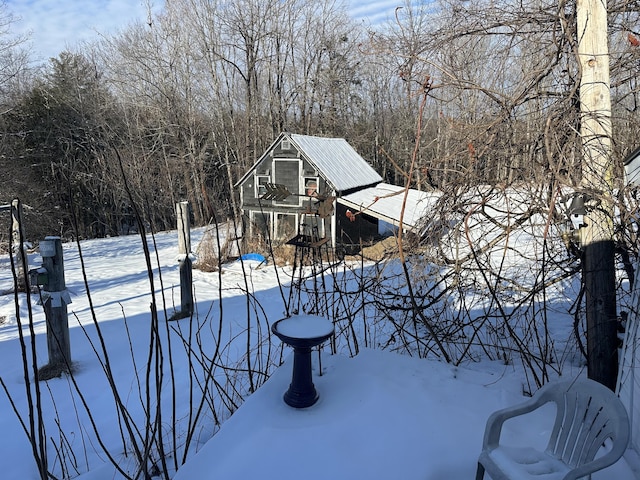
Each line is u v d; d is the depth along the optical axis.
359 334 6.18
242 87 25.94
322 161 17.95
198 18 22.95
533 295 4.50
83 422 4.91
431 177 4.44
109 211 32.97
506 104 3.91
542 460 2.61
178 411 4.85
